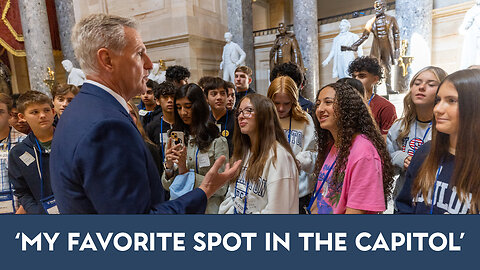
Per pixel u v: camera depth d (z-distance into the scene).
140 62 1.06
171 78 3.79
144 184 0.90
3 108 2.07
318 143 1.69
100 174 0.84
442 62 8.44
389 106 2.47
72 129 0.90
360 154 1.31
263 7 16.25
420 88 1.71
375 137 1.39
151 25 10.62
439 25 8.40
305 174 1.96
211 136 2.23
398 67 7.54
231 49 9.51
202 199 1.09
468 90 1.00
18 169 1.94
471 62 7.06
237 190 1.63
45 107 1.91
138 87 1.08
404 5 7.92
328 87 1.48
